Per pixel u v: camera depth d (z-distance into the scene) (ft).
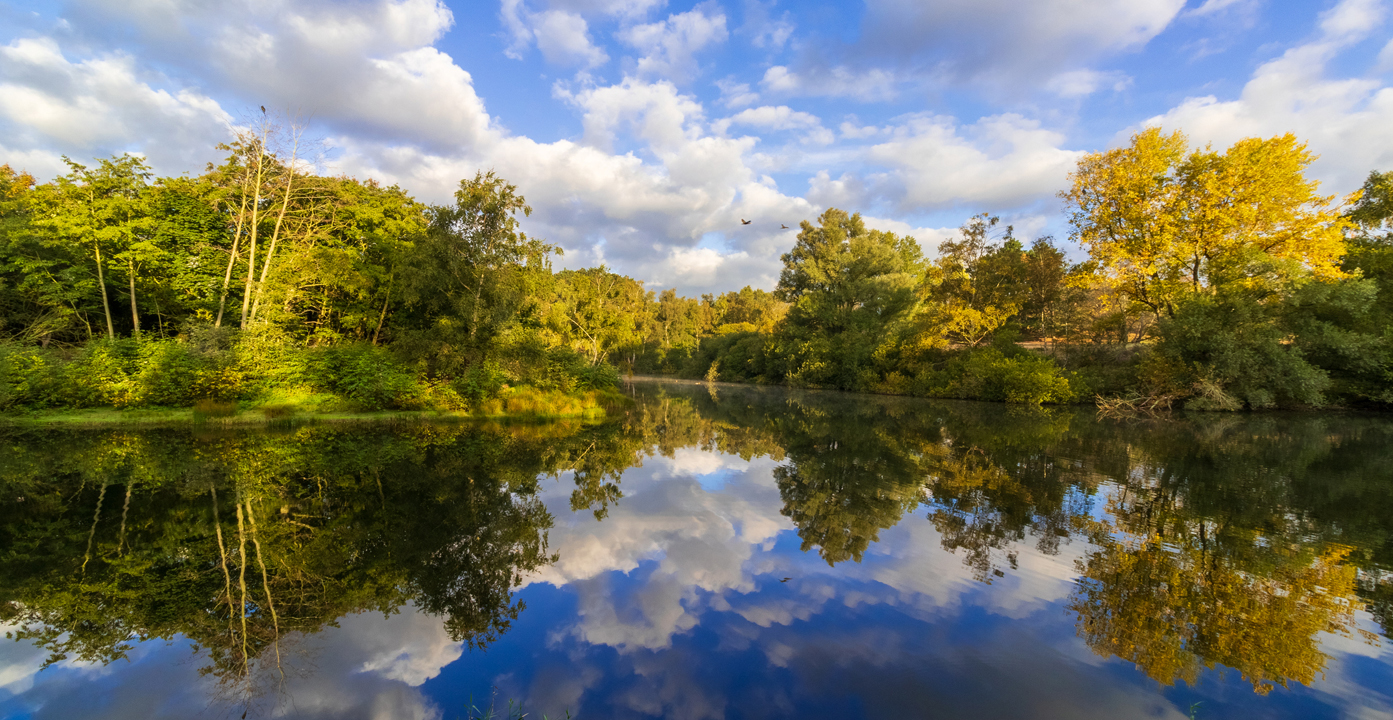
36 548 22.11
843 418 76.13
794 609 17.16
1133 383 93.61
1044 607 17.26
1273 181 80.12
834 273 162.81
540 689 12.72
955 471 39.17
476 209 70.64
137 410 56.18
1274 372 77.41
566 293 132.57
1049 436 56.44
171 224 71.97
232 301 75.66
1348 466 40.11
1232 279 83.05
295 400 61.87
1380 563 20.89
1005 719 11.50
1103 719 11.55
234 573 19.99
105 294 67.77
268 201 78.79
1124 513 28.07
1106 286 115.03
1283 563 21.06
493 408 68.64
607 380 98.94
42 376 55.16
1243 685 12.93
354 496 30.22
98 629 15.81
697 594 18.35
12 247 68.23
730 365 219.00
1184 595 18.25
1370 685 12.90
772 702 12.15
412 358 67.36
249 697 12.42
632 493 32.76
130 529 24.40
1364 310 76.74
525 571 20.51
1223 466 40.24
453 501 29.86
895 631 15.79
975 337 131.54
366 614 16.87
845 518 27.53
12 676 13.28
